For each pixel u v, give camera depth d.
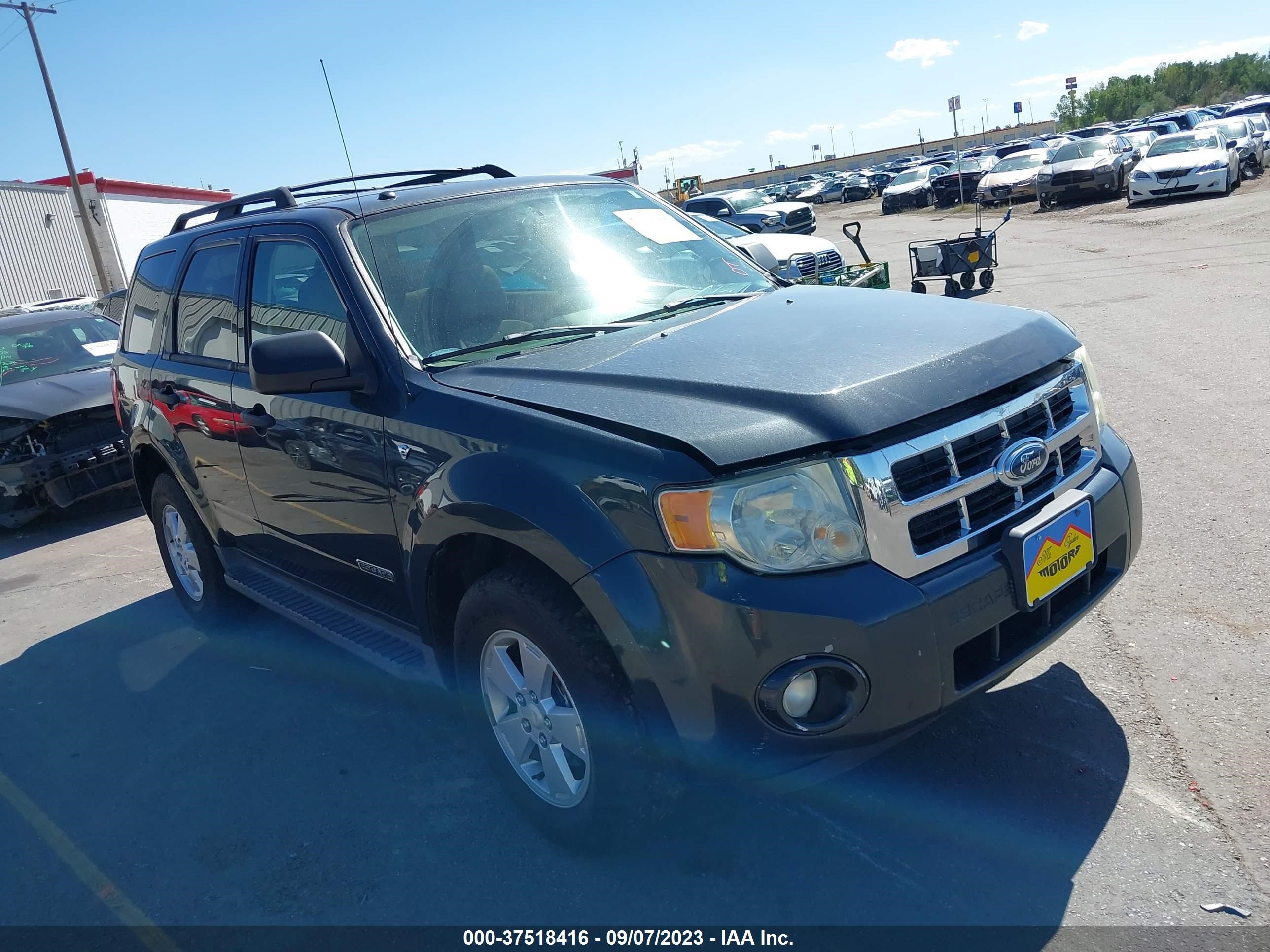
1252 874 2.39
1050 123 108.88
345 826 3.12
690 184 47.81
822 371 2.45
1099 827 2.63
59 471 7.55
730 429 2.25
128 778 3.63
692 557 2.20
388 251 3.25
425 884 2.78
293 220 3.54
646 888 2.64
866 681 2.21
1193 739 2.94
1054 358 2.73
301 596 3.97
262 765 3.58
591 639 2.43
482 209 3.53
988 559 2.39
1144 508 4.67
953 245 11.45
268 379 2.86
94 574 6.42
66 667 4.82
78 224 33.78
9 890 3.05
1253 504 4.52
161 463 4.76
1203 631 3.53
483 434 2.61
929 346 2.59
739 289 3.67
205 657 4.64
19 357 8.60
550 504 2.39
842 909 2.47
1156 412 6.12
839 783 2.94
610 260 3.55
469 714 2.93
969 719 3.19
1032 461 2.51
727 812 2.91
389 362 2.99
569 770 2.66
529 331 3.17
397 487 2.92
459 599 3.02
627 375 2.60
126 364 4.89
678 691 2.25
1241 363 7.02
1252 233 14.26
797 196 52.62
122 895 2.94
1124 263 13.14
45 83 27.58
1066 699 3.23
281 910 2.76
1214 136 21.22
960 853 2.60
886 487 2.25
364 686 4.13
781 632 2.15
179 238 4.57
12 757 3.94
